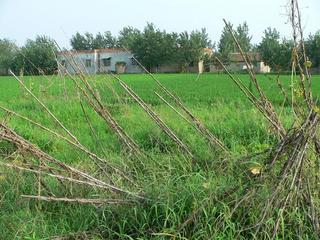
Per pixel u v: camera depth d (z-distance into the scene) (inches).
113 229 185.3
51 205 206.5
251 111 368.5
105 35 2340.1
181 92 960.9
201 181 196.2
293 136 175.6
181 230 174.7
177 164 225.3
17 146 206.5
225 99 740.7
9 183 219.1
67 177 199.2
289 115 313.7
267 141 275.6
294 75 187.2
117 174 213.0
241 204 179.6
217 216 179.0
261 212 172.6
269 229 171.6
